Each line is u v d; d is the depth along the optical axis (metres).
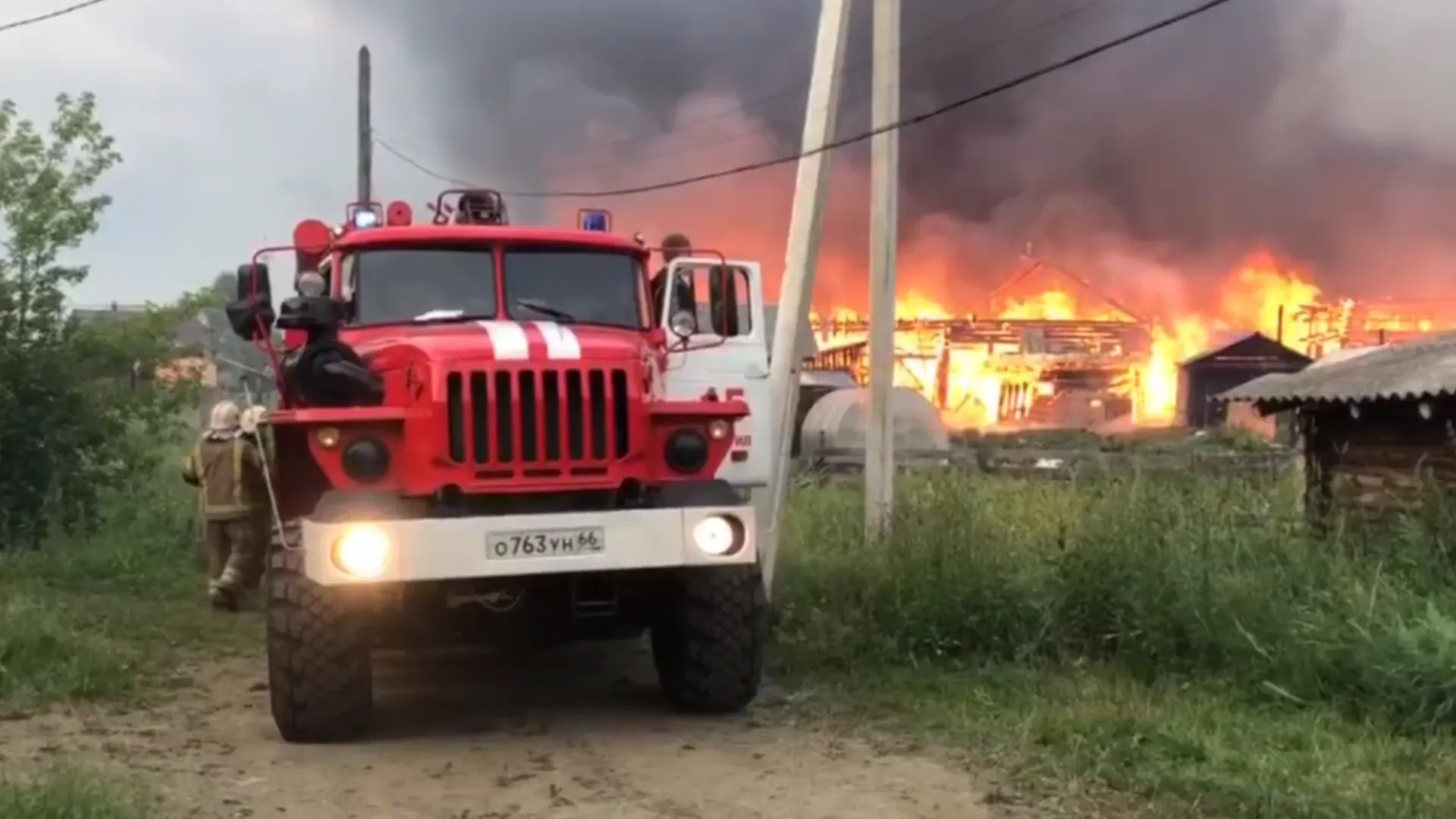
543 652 9.47
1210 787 5.89
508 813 5.74
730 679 7.34
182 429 14.83
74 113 13.86
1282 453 19.81
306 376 7.09
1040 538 9.55
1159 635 8.20
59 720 7.25
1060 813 5.67
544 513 6.87
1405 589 8.26
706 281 8.98
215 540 10.99
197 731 7.14
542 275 8.21
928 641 8.65
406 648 7.45
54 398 13.42
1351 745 6.60
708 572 7.32
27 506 13.41
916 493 12.01
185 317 14.48
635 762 6.56
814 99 10.30
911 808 5.78
